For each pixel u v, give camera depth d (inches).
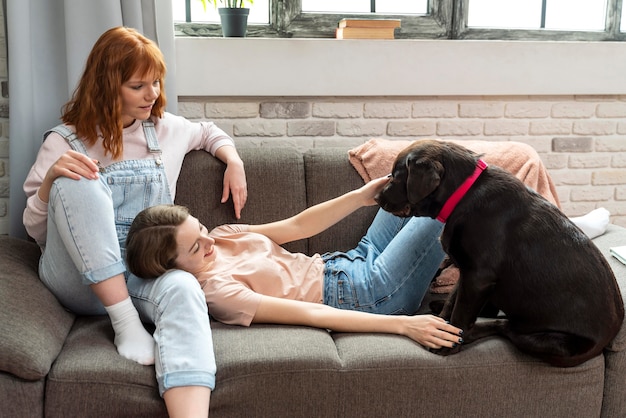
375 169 92.3
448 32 115.2
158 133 83.2
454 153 70.6
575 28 120.0
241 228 82.7
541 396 67.1
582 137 117.6
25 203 94.5
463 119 113.5
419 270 77.0
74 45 91.7
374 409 64.7
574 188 119.7
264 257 77.1
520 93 111.3
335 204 81.7
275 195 90.3
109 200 67.4
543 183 92.7
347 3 114.1
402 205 71.8
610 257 81.5
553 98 115.2
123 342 64.5
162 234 68.2
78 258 64.9
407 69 107.1
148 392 60.9
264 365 62.7
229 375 62.2
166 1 96.0
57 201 65.1
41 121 95.7
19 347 58.9
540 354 65.7
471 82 109.3
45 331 63.5
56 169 66.2
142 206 78.0
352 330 69.9
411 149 71.5
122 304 65.7
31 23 92.9
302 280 78.0
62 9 93.7
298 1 111.3
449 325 67.6
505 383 66.2
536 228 67.2
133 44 73.7
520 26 118.6
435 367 65.0
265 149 93.9
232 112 107.0
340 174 93.3
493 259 67.5
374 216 92.0
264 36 111.0
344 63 105.3
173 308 63.6
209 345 62.2
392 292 77.1
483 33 116.0
